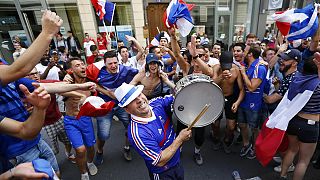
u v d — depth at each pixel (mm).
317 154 2986
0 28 8367
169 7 2547
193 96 1943
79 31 8531
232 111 2752
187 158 3107
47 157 1938
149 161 1671
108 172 2961
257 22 8977
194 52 2584
